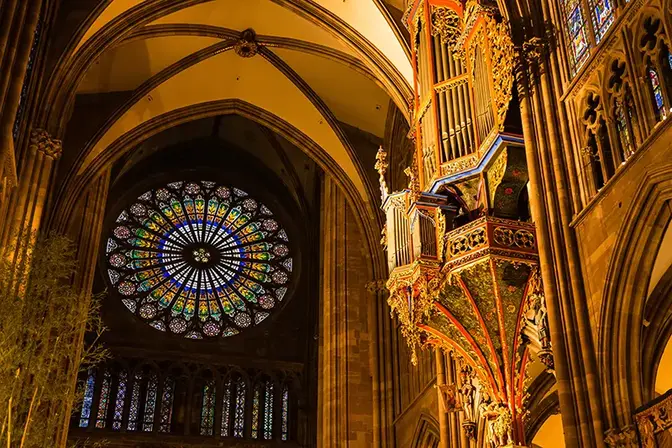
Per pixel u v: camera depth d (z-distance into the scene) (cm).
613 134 1791
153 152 4591
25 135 2453
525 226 2050
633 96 1723
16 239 2195
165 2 2945
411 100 2917
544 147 1992
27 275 1870
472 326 2100
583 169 1886
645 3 1722
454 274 2059
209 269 4444
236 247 4538
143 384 4009
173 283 4350
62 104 2709
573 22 2036
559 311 1827
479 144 2195
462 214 2256
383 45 2998
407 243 2269
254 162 4759
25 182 2403
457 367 2431
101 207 3522
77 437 3759
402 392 3216
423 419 2886
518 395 2027
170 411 3975
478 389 2345
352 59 3200
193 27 3219
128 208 4481
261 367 4181
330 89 3522
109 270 4281
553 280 1862
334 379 3406
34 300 1880
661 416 1513
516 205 2166
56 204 3123
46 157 2527
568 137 1952
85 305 1995
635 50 1738
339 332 3497
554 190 1939
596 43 1919
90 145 3269
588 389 1695
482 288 2053
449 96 2352
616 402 1644
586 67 1902
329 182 3875
